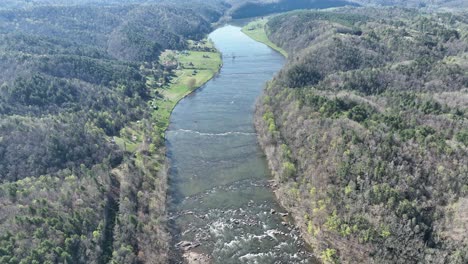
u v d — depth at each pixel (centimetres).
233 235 11256
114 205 12025
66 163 13450
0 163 12675
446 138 12038
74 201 11238
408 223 9206
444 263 8450
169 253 10594
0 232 9550
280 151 13950
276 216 11981
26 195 11156
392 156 10931
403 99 15600
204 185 13650
